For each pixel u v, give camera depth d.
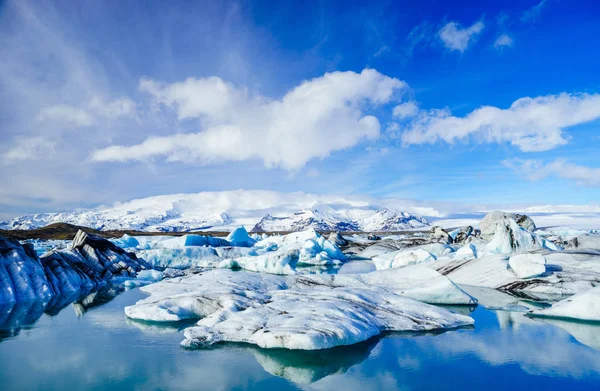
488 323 12.39
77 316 14.10
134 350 10.08
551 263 19.50
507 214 39.41
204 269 30.31
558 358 9.32
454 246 38.25
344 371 8.61
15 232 106.31
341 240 55.75
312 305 12.41
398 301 13.52
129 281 22.53
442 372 8.55
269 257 28.58
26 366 8.98
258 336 10.20
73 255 23.23
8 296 16.80
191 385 7.90
